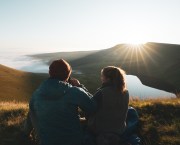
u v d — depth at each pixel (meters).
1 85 85.75
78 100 5.32
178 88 117.19
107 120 6.10
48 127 5.27
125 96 6.21
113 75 6.20
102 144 5.94
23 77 106.00
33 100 5.55
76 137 5.40
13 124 8.77
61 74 5.48
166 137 8.08
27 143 7.45
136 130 8.20
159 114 10.14
